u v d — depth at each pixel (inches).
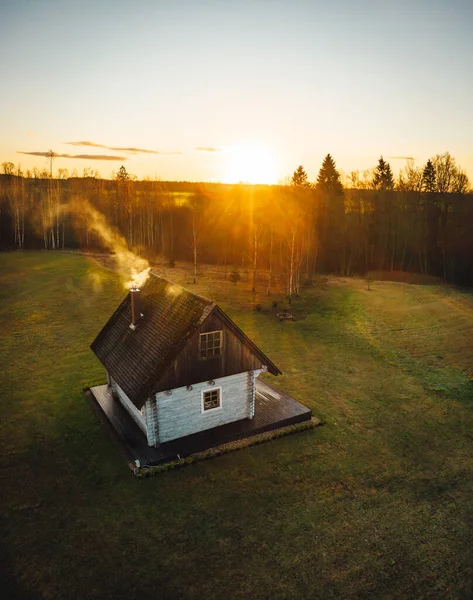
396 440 770.8
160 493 616.1
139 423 769.6
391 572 494.0
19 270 2075.5
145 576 480.4
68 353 1131.3
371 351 1207.6
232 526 556.7
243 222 2896.2
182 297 788.0
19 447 719.1
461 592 470.3
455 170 2581.2
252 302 1667.1
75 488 623.2
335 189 2854.3
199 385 732.0
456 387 986.1
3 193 3120.1
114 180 3946.9
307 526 559.5
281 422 795.4
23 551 509.7
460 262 2359.7
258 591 464.8
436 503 611.8
